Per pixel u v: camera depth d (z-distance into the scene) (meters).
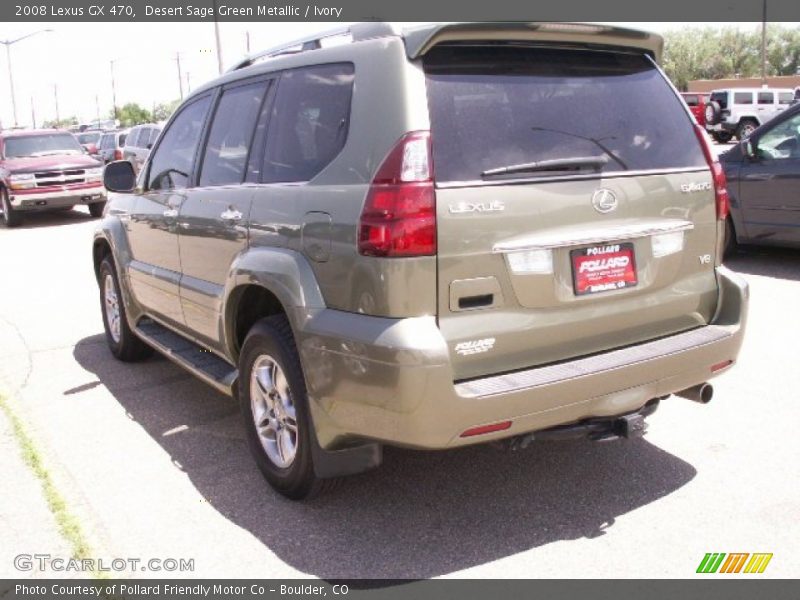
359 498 3.87
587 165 3.32
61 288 9.48
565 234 3.25
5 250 13.17
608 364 3.31
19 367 6.32
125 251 5.71
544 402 3.14
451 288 3.04
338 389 3.22
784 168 8.31
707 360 3.62
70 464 4.38
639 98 3.65
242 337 4.21
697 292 3.76
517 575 3.19
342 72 3.47
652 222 3.51
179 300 4.82
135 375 5.99
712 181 3.76
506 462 4.21
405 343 2.96
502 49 3.35
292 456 3.75
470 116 3.17
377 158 3.11
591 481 3.96
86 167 17.03
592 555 3.31
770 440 4.34
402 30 3.22
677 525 3.52
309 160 3.54
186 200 4.62
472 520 3.63
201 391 5.57
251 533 3.58
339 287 3.23
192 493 3.99
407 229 2.98
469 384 3.08
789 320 6.62
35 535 3.63
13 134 17.84
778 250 9.70
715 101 35.06
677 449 4.28
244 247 3.91
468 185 3.05
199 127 4.77
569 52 3.54
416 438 3.03
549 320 3.27
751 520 3.53
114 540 3.55
